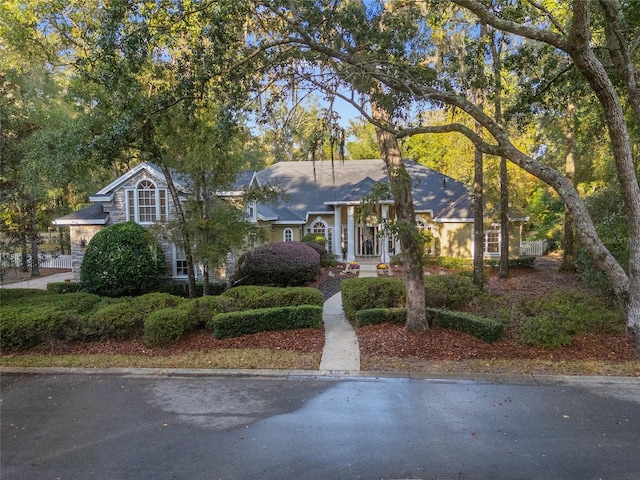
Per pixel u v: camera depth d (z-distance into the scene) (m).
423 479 4.14
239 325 9.25
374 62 7.71
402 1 9.42
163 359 8.05
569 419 5.46
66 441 5.02
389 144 8.94
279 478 4.21
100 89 10.50
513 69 9.88
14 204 11.31
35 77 18.06
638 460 4.45
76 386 6.90
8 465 4.51
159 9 8.99
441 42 10.54
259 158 35.69
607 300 10.98
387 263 22.00
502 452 4.63
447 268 19.78
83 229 15.94
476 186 13.40
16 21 17.64
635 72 6.41
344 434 5.10
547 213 30.72
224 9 7.65
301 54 8.63
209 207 11.31
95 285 13.37
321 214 24.81
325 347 8.62
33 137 10.88
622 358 7.72
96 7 16.61
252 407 5.96
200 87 9.05
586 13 4.60
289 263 15.38
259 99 9.69
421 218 23.47
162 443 4.94
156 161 11.27
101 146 9.29
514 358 7.77
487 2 8.67
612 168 15.54
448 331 9.10
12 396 6.49
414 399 6.18
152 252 12.33
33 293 11.96
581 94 9.78
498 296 12.45
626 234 10.65
